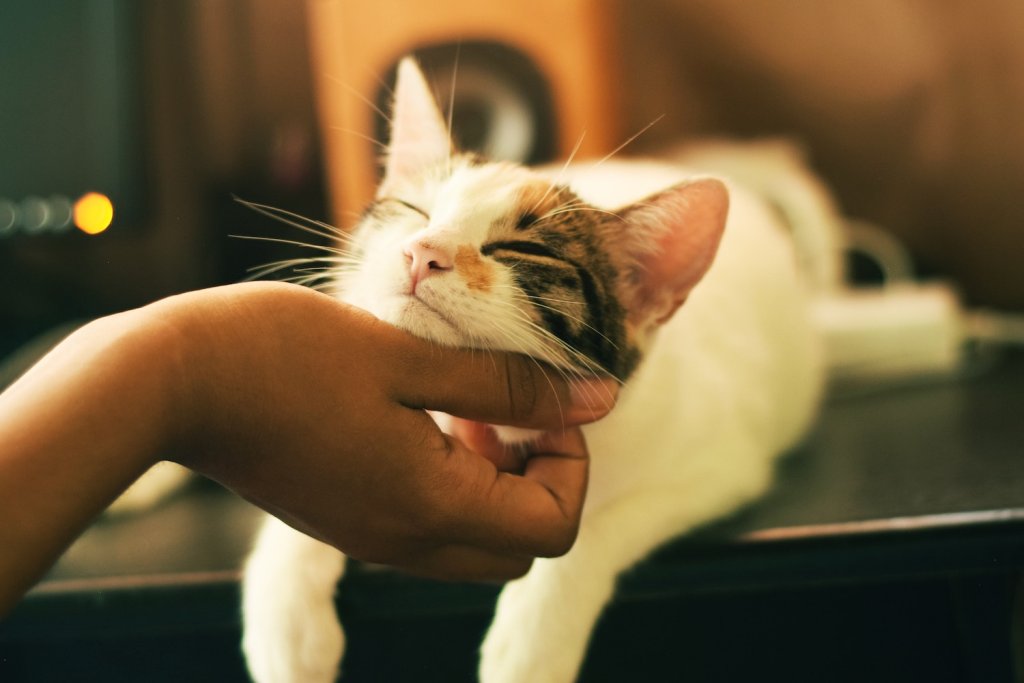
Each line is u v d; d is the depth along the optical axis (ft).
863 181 2.82
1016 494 1.50
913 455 1.79
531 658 1.34
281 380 1.06
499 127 2.27
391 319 1.35
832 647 1.44
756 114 2.83
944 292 2.66
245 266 2.41
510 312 1.37
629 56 2.81
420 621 1.42
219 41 2.49
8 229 2.16
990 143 2.70
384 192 1.65
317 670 1.34
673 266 1.52
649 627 1.45
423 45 2.22
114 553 1.52
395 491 1.11
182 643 1.45
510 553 1.21
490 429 1.34
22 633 1.39
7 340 2.31
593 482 1.54
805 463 1.87
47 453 0.95
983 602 1.40
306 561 1.39
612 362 1.51
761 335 2.03
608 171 2.06
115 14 2.12
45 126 2.13
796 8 2.76
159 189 2.26
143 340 1.01
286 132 2.50
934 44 2.70
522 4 2.23
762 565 1.42
